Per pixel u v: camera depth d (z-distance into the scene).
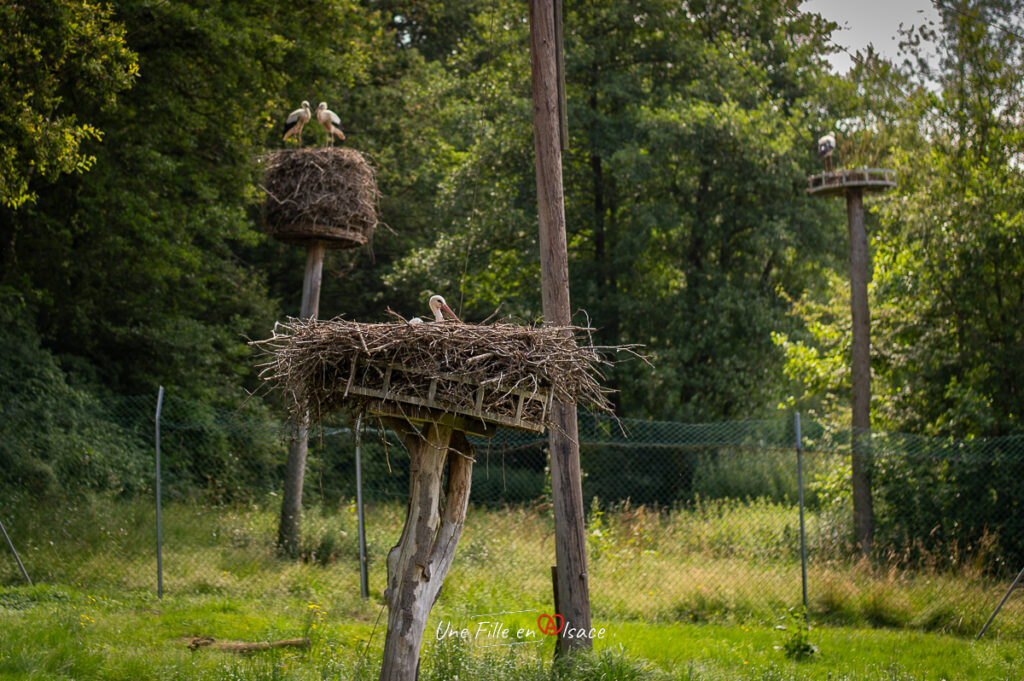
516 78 21.20
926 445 12.79
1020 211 13.41
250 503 15.16
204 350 18.22
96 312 17.03
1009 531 12.41
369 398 5.20
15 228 14.88
